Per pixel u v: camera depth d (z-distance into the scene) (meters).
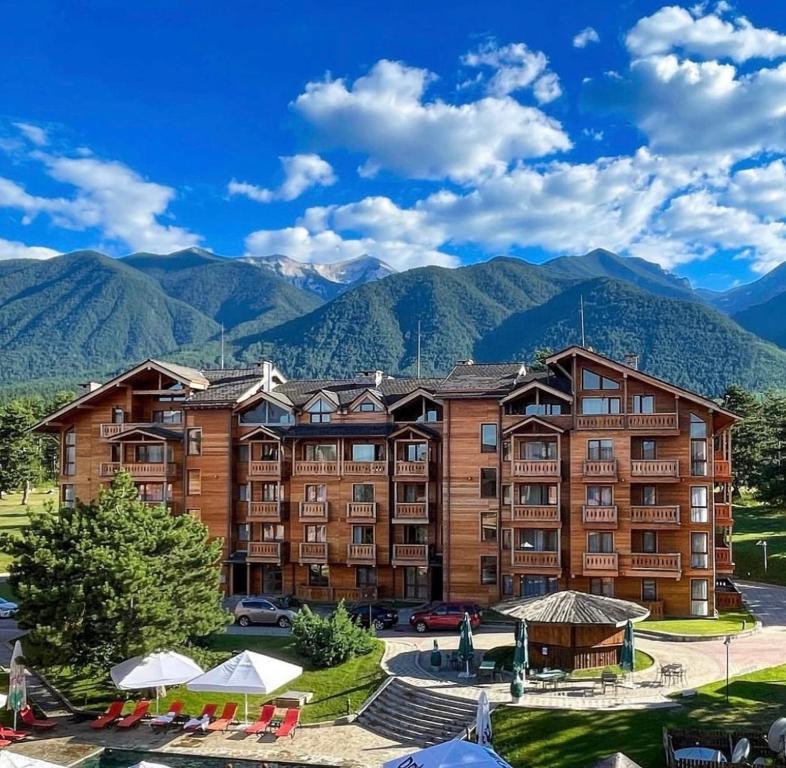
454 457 58.66
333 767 32.97
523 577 56.66
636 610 40.19
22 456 103.25
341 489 61.31
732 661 42.00
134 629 38.56
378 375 67.88
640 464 54.44
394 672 41.41
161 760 34.31
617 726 32.84
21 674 37.41
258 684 35.00
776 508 84.56
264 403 64.31
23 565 39.59
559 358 56.62
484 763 25.81
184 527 43.94
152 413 66.75
